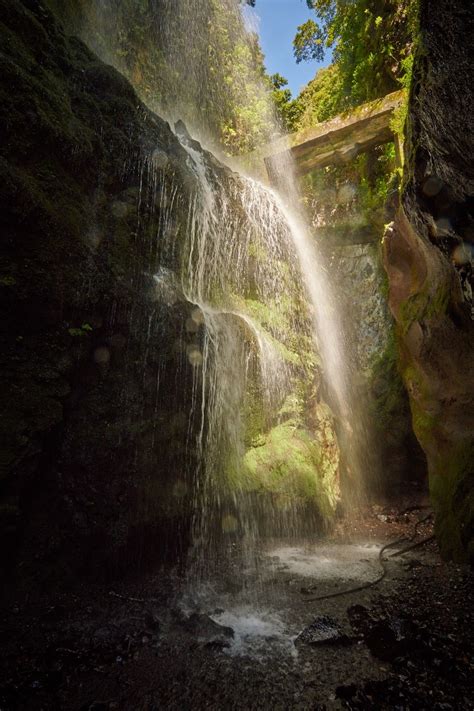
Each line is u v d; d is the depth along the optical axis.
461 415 5.07
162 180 5.50
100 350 4.15
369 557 5.18
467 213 3.25
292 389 6.87
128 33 8.70
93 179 4.45
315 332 8.59
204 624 3.34
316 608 3.76
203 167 7.11
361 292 9.91
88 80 5.20
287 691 2.62
